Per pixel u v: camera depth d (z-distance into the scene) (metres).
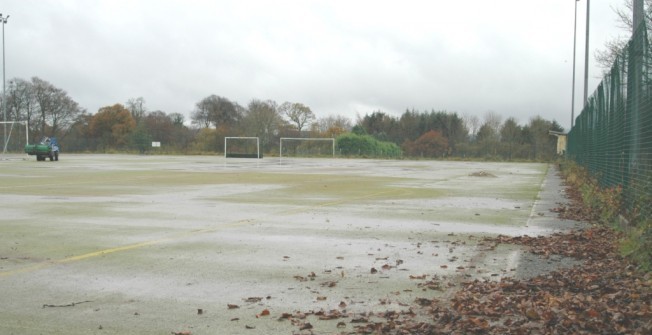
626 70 11.77
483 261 7.73
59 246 8.80
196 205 14.73
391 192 19.30
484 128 72.25
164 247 8.75
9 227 10.76
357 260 7.82
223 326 5.05
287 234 10.04
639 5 12.98
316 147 67.75
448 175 31.16
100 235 9.86
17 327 5.01
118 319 5.25
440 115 83.44
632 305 5.19
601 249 8.42
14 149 73.88
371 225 11.20
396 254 8.23
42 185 21.28
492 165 48.75
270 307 5.64
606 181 14.92
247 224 11.27
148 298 5.95
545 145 61.25
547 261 7.71
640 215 8.65
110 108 85.81
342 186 21.97
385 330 4.84
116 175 28.22
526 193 19.39
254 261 7.75
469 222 11.73
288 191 19.36
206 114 98.38
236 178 26.47
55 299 5.89
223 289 6.30
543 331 4.66
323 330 4.93
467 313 5.25
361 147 66.56
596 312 4.93
